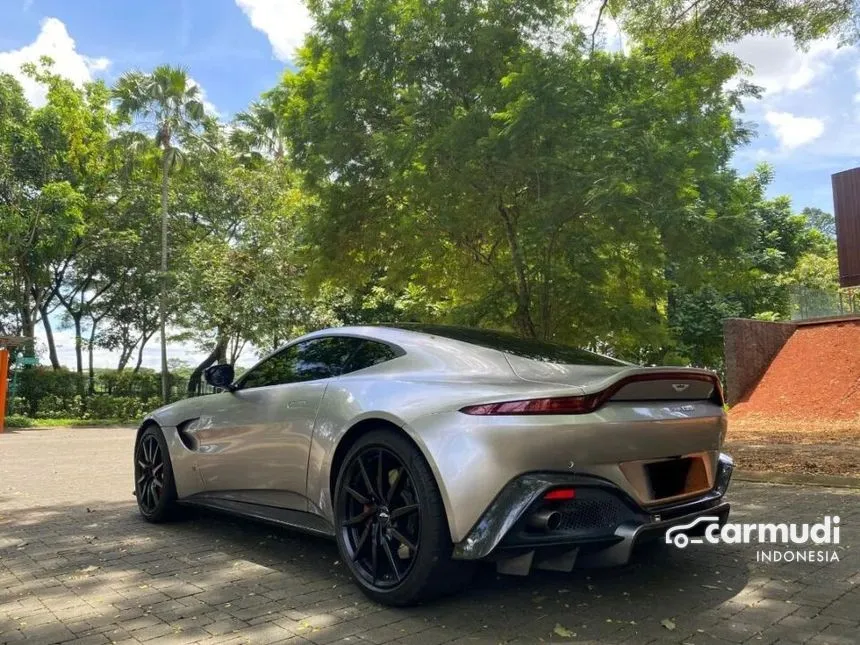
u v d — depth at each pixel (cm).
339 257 1208
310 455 380
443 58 969
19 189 2270
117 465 936
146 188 2739
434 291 1290
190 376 2911
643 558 408
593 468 307
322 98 1065
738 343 1544
